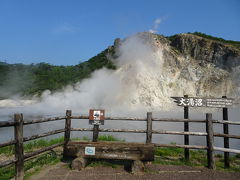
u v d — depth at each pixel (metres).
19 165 5.18
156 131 6.91
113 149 6.16
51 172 5.88
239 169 6.43
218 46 61.22
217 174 5.88
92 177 5.53
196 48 63.97
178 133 6.80
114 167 6.30
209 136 6.60
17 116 5.21
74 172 5.88
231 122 6.68
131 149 6.09
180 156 7.98
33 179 5.35
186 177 5.61
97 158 6.67
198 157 7.82
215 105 7.18
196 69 59.56
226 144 6.74
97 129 7.30
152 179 5.43
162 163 6.81
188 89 55.88
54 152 7.87
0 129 19.39
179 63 61.66
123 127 20.17
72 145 6.38
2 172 5.88
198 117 31.44
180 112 42.81
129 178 5.48
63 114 33.53
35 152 5.81
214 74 57.22
